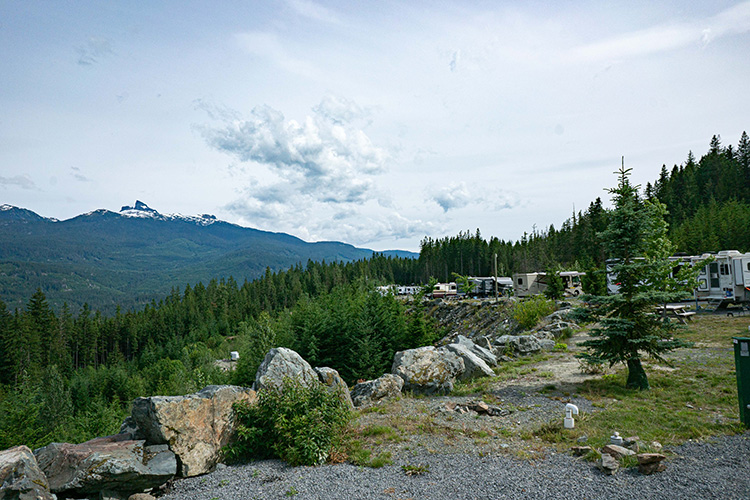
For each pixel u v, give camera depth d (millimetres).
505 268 111938
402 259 167750
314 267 165125
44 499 6766
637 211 13688
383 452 9219
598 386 13484
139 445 8336
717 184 90125
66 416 53562
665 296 12555
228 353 86750
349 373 34719
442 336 45812
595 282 39031
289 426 9273
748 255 29547
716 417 9898
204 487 7941
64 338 109562
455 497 6746
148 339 114375
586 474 7328
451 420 11422
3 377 80750
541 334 24234
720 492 6418
